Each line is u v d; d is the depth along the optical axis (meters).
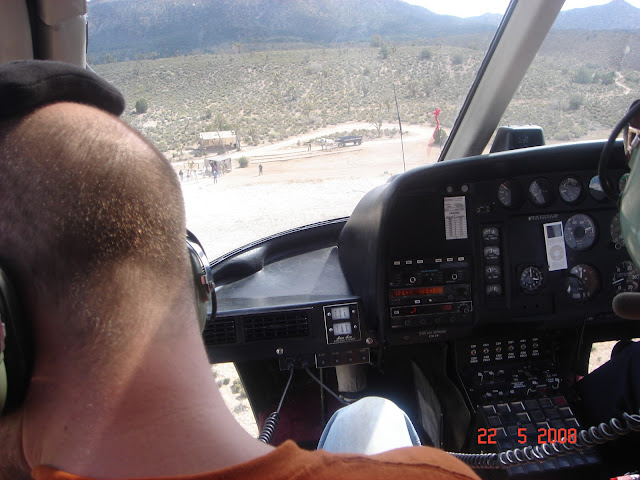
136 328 0.56
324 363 2.48
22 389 0.56
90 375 0.54
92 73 0.65
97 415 0.53
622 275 2.62
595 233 2.58
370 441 1.48
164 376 0.55
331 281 2.69
